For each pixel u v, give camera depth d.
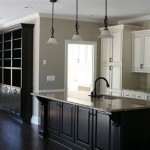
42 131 5.82
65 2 5.71
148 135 4.20
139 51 7.01
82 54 9.53
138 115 4.11
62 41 7.34
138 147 4.12
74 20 7.49
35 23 7.25
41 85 7.12
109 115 3.99
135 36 7.12
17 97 7.55
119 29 7.17
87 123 4.58
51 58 7.22
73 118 4.93
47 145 5.23
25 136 5.89
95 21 7.77
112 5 5.93
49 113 5.70
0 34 9.05
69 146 5.05
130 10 6.45
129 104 4.25
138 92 6.62
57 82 7.32
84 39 7.65
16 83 8.11
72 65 10.22
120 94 7.16
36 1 5.68
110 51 7.48
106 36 4.81
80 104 4.32
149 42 6.73
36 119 7.20
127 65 7.19
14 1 5.70
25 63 7.33
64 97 5.11
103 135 4.27
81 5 5.97
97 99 4.88
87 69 9.27
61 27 7.32
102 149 4.29
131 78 7.27
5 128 6.63
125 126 4.00
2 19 8.05
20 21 8.07
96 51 7.84
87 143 4.59
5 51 8.82
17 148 5.03
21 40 7.36
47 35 7.15
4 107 8.62
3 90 8.67
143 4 5.82
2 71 8.87
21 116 7.35
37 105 7.18
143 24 7.30
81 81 9.65
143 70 6.91
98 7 6.15
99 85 7.88
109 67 7.52
